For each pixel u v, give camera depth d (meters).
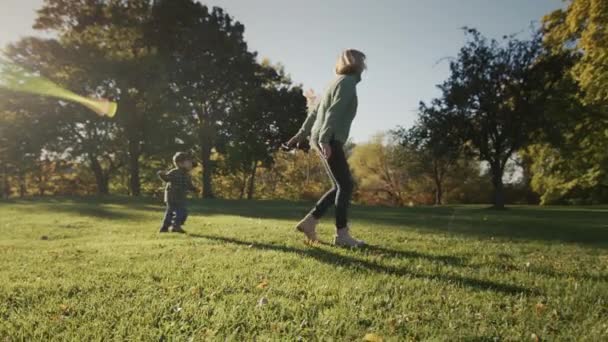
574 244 6.48
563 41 21.83
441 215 14.98
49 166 36.00
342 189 5.14
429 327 2.38
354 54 5.00
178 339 2.18
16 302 2.81
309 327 2.38
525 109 24.88
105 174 35.19
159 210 14.99
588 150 29.25
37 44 18.11
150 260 4.24
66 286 3.15
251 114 34.22
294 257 4.31
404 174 55.00
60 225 9.55
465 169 52.47
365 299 2.85
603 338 2.25
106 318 2.48
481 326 2.41
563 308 2.77
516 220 12.70
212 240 5.88
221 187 53.25
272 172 55.97
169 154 31.64
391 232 7.23
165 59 28.59
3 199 22.20
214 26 32.88
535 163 38.50
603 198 38.50
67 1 28.69
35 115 25.56
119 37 28.14
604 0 17.27
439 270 3.88
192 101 32.59
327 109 5.09
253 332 2.30
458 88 25.34
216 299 2.86
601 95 19.44
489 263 4.34
